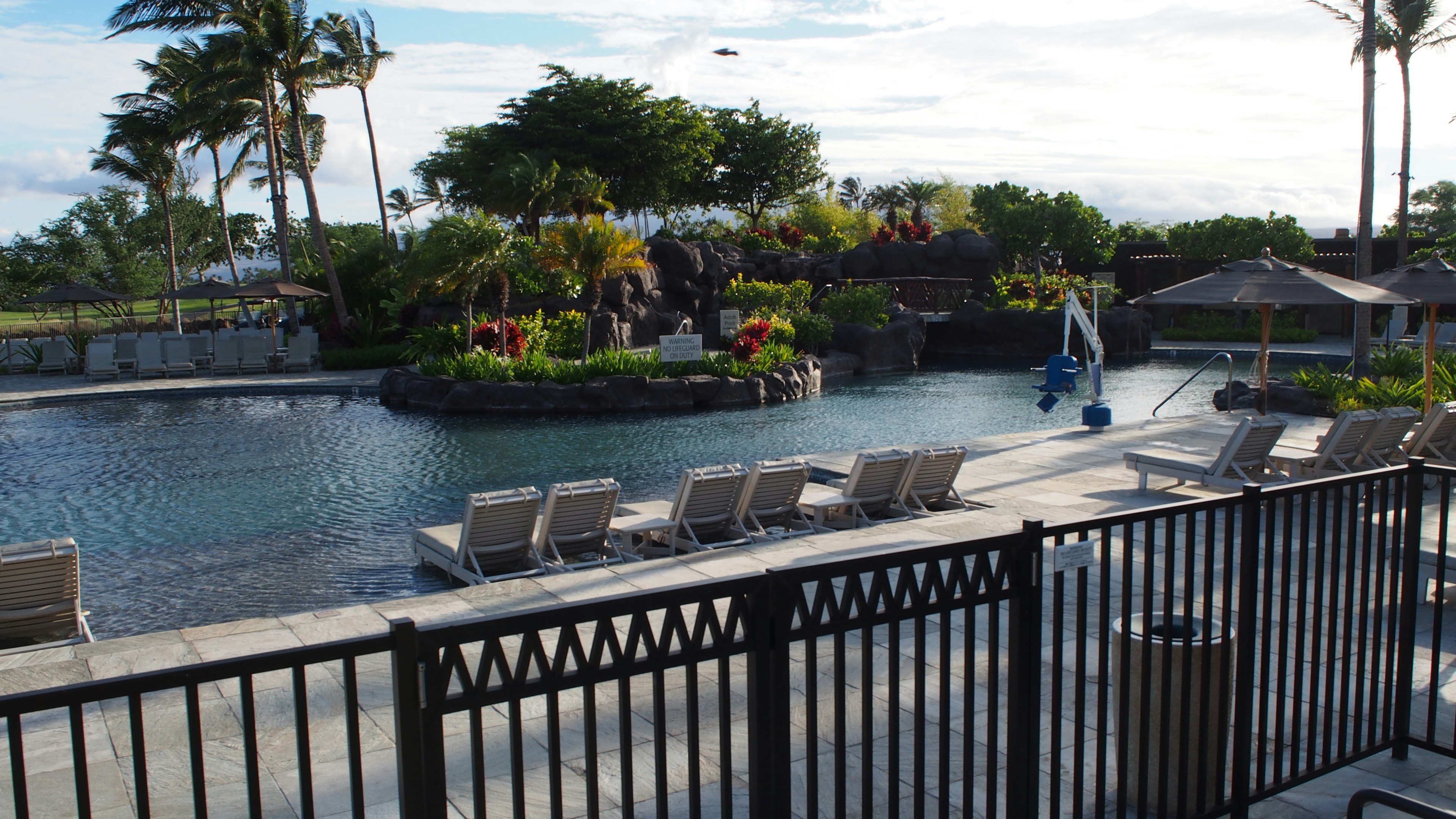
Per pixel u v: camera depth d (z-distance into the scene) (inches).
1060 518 326.0
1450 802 138.6
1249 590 129.6
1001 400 791.7
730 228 2064.5
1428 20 1067.3
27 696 59.0
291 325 1109.1
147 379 891.4
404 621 71.9
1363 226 700.7
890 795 103.7
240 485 447.5
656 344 1146.0
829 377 982.4
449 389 747.4
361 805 71.8
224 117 1206.3
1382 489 147.5
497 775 146.1
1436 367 578.6
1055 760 114.9
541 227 1232.8
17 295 2193.7
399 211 2220.7
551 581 255.0
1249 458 356.8
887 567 99.8
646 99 1612.9
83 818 61.4
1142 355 1240.8
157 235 2073.1
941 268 1494.8
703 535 317.4
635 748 154.5
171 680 63.5
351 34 1218.6
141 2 1095.6
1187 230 1537.9
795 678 182.9
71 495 428.8
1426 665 190.9
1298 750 138.4
